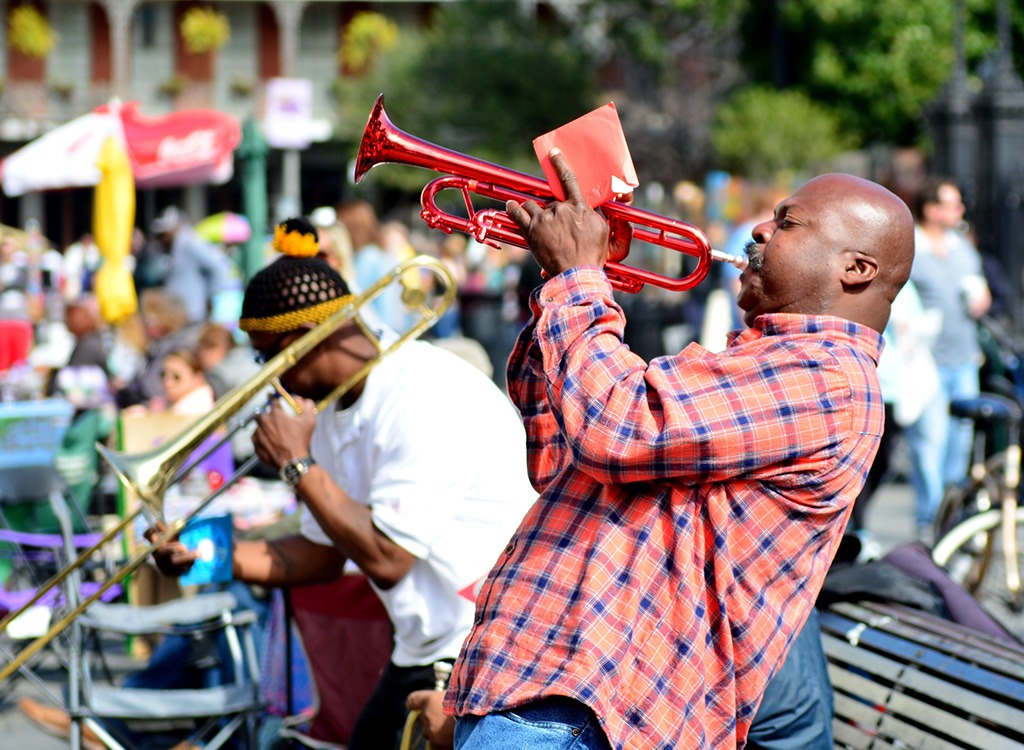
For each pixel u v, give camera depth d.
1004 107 22.86
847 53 41.12
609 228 3.88
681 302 21.64
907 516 14.85
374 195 65.31
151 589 9.31
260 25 78.44
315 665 6.69
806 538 3.65
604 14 59.16
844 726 5.78
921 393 12.32
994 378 13.59
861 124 41.41
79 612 5.73
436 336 23.72
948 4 40.66
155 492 5.51
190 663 7.77
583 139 3.83
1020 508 10.30
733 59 50.88
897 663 5.63
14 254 39.16
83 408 11.86
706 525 3.64
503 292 28.16
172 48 77.94
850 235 3.77
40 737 8.60
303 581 5.91
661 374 3.59
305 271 5.49
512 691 3.61
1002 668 5.11
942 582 6.53
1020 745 4.75
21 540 9.34
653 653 3.60
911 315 12.32
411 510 5.29
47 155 20.66
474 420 5.44
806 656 4.97
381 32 77.06
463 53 57.44
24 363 20.05
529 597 3.70
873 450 3.69
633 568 3.62
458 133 57.88
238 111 77.94
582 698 3.53
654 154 50.75
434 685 5.43
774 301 3.83
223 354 11.84
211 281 20.58
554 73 57.03
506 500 5.42
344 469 5.61
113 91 76.88
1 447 9.77
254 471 9.97
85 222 73.50
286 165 66.25
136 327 17.56
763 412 3.55
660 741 3.56
